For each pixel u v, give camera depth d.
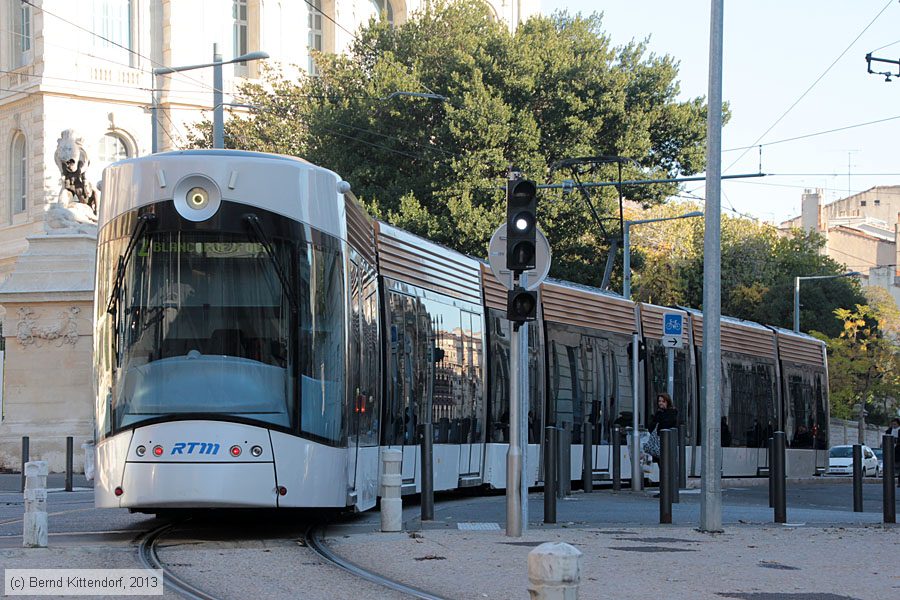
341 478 15.04
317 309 14.80
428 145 49.16
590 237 50.62
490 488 23.75
